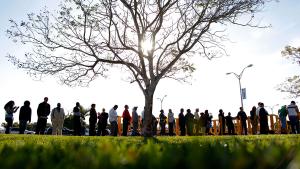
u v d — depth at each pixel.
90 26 15.01
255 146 2.52
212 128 29.28
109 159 1.33
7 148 2.58
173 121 23.95
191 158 1.14
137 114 22.09
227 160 1.22
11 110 17.66
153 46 15.82
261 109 22.09
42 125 17.88
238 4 14.90
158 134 27.44
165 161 1.21
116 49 15.86
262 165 1.22
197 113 24.20
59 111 19.09
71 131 39.53
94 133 20.00
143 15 15.99
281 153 1.64
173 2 15.61
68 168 1.34
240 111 23.95
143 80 15.69
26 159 1.43
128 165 1.36
